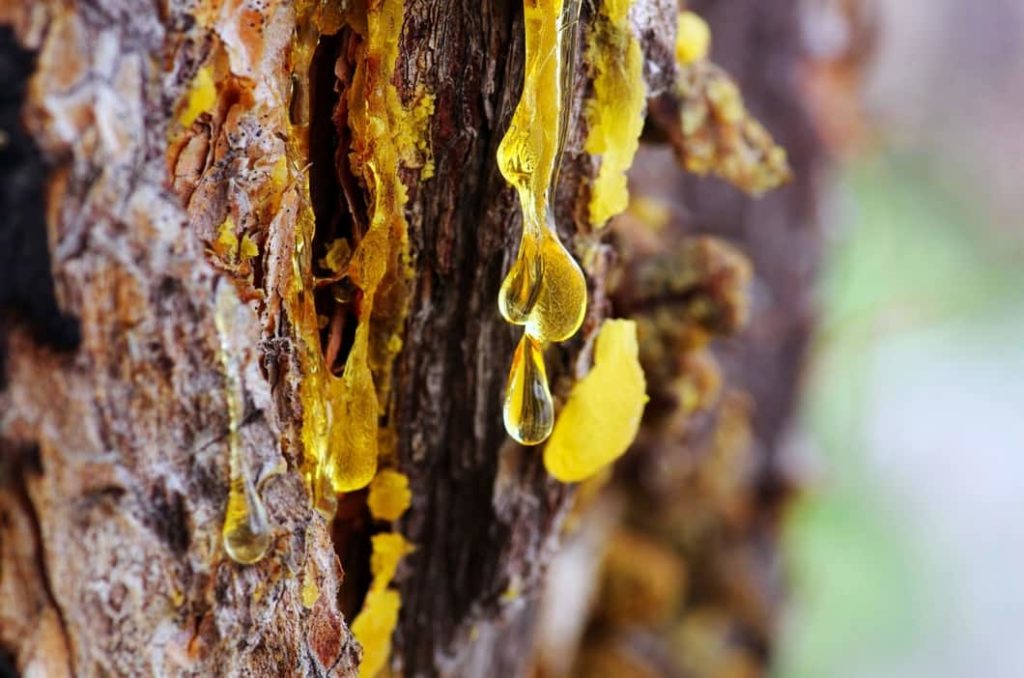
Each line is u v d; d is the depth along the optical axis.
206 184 0.26
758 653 0.52
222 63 0.25
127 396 0.24
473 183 0.27
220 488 0.25
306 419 0.27
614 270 0.29
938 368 1.43
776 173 0.31
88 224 0.24
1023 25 1.58
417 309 0.28
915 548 1.23
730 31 0.49
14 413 0.24
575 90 0.27
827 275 0.58
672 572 0.49
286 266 0.26
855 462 1.24
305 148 0.27
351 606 0.29
